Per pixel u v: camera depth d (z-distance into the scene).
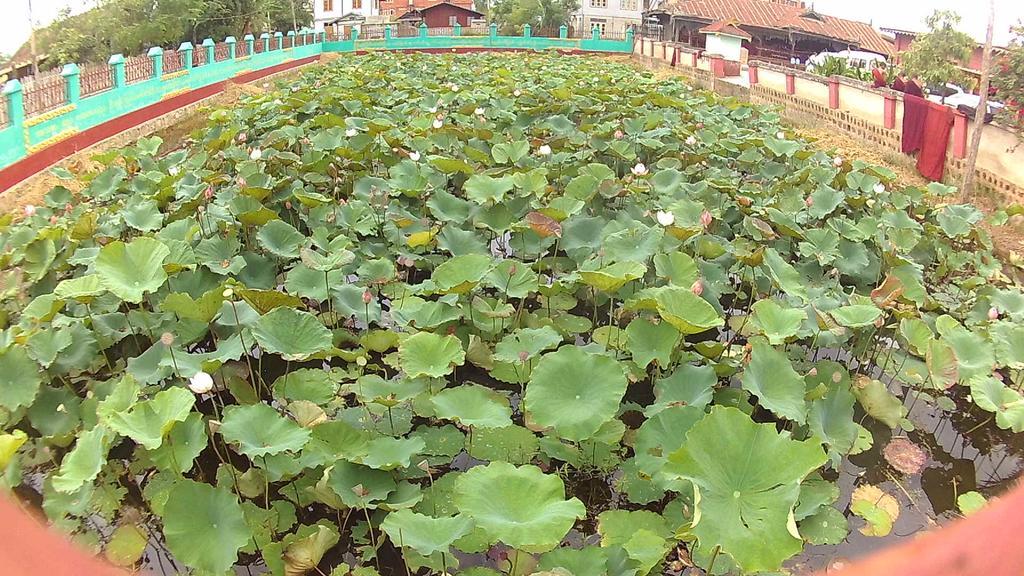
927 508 4.04
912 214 8.14
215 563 2.95
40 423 4.14
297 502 3.84
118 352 5.11
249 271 5.58
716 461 2.75
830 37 32.16
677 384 4.11
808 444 2.71
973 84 13.23
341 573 3.37
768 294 5.84
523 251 6.16
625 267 4.78
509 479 3.06
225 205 6.46
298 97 12.88
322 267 4.94
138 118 13.46
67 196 7.61
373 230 6.44
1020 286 7.20
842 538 3.64
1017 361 4.69
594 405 3.60
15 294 5.39
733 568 3.26
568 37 37.88
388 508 3.40
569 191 6.92
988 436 4.73
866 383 4.77
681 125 11.10
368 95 12.80
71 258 5.44
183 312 4.29
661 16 36.03
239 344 4.28
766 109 13.34
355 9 46.75
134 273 4.40
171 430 3.48
